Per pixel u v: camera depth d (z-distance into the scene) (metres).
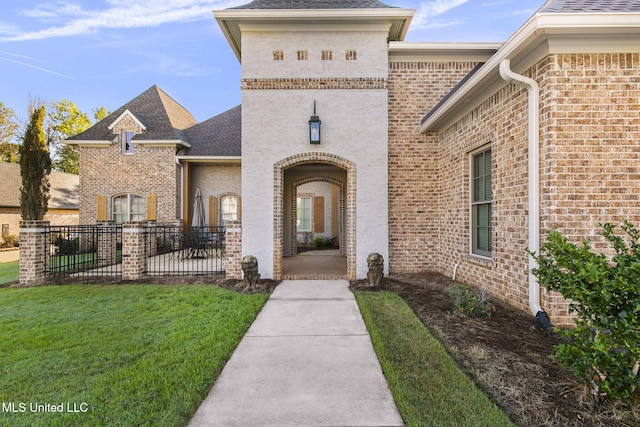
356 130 8.34
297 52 8.34
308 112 8.33
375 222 8.32
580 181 4.66
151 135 16.20
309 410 2.84
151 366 3.62
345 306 5.99
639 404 2.71
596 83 4.65
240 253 8.17
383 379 3.37
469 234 7.39
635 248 2.90
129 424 2.64
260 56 8.32
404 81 8.84
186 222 16.45
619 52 4.64
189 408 2.83
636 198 4.62
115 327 4.89
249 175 8.23
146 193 16.09
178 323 5.04
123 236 8.30
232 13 7.90
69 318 5.34
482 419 2.65
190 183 17.22
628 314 2.56
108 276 8.55
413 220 8.81
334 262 11.38
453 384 3.18
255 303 6.08
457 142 7.71
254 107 8.29
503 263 5.86
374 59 8.37
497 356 3.76
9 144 29.91
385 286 7.35
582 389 3.01
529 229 4.98
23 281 8.11
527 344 4.08
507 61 4.95
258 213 8.22
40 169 8.88
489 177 6.71
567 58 4.66
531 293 4.96
